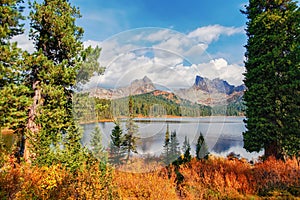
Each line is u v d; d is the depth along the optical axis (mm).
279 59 8797
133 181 5199
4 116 6820
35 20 7965
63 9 8336
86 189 5289
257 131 9031
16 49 7176
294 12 8914
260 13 9867
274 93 8711
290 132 8406
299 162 7449
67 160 6277
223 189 6000
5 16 7316
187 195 5523
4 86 7008
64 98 7543
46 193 5215
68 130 6680
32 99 7422
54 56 8375
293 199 5641
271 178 6668
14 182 5270
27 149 6902
